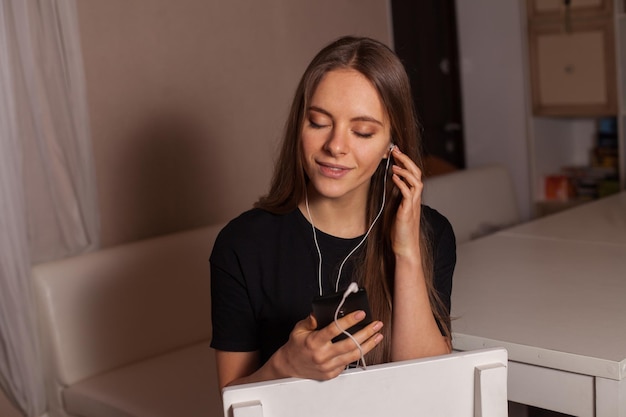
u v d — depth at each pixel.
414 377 1.23
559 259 2.31
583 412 1.62
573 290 2.01
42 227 2.57
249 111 3.30
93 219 2.68
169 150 3.04
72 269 2.35
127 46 2.88
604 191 4.33
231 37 3.22
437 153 4.61
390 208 1.53
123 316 2.43
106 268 2.41
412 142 1.49
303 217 1.57
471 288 2.09
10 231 2.28
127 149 2.90
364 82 1.40
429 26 4.50
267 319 1.56
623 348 1.61
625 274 2.12
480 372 1.24
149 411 2.11
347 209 1.55
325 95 1.40
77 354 2.33
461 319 1.85
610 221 2.77
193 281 2.60
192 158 3.11
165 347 2.52
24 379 2.32
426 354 1.49
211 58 3.15
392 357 1.52
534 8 4.29
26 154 2.51
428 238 1.62
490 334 1.74
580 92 4.23
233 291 1.54
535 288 2.05
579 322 1.78
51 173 2.56
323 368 1.20
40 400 2.36
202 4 3.10
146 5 2.93
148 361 2.46
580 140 4.70
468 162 4.73
